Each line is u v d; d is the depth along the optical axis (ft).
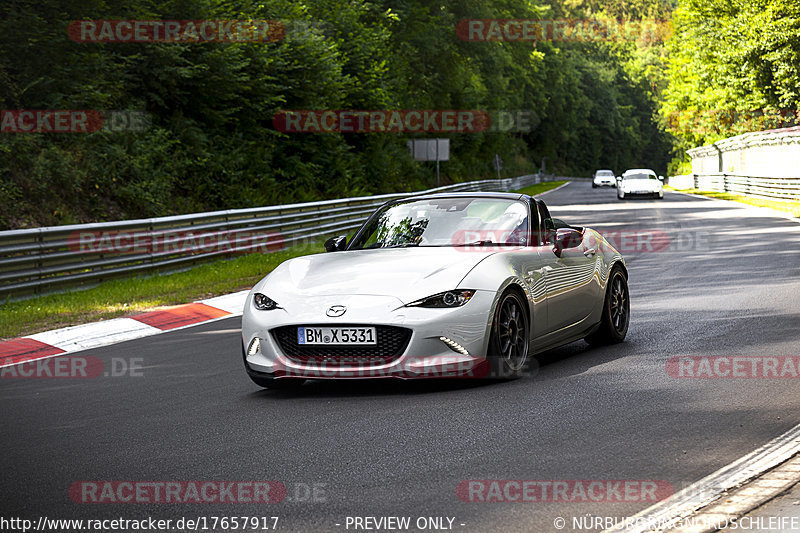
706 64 513.86
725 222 208.85
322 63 283.79
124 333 86.22
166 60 215.10
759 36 426.92
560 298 60.90
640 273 116.67
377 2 401.70
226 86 235.40
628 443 40.37
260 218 157.58
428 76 464.24
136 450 42.83
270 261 143.13
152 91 220.84
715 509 31.42
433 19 445.37
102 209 176.65
